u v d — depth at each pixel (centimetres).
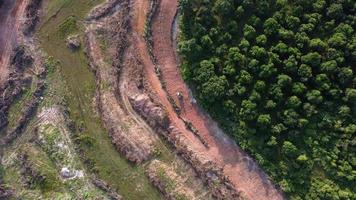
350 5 6225
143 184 6881
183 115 6906
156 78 7062
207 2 6625
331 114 6309
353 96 6103
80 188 6994
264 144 6438
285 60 6294
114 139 7044
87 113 7294
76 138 7200
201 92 6762
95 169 7044
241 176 6569
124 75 7238
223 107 6612
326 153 6247
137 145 6931
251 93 6431
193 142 6806
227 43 6606
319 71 6281
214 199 6556
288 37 6297
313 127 6325
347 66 6241
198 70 6638
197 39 6706
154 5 7162
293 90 6284
